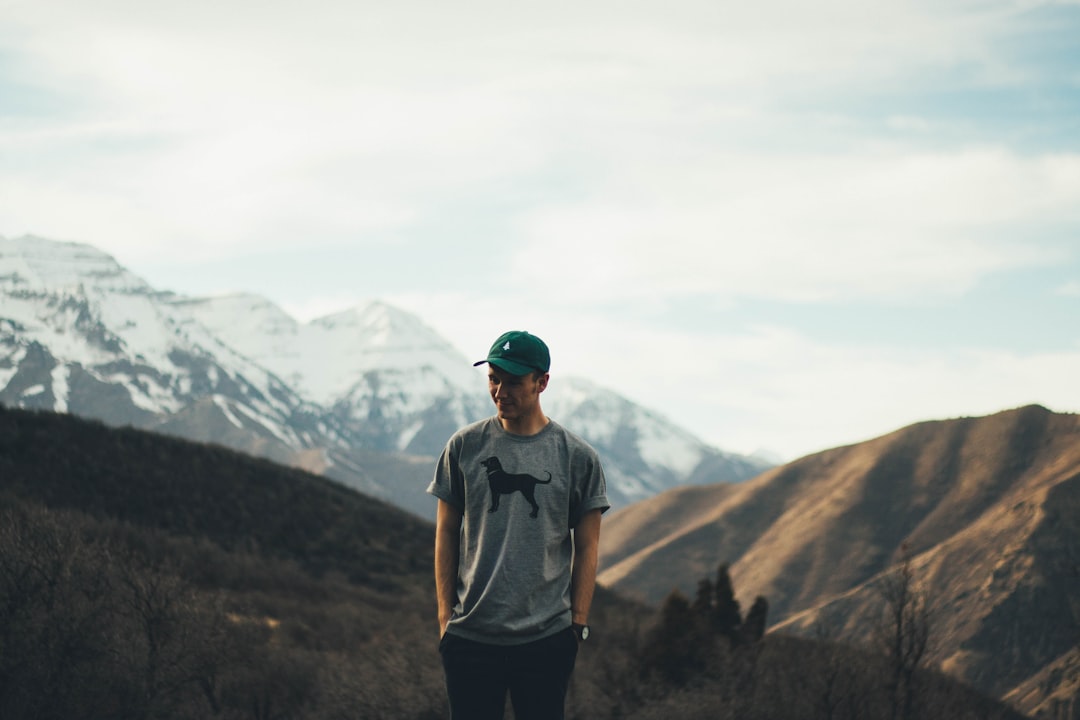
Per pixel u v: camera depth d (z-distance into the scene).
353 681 14.23
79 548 12.96
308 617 26.22
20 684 10.96
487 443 4.51
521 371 4.38
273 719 14.00
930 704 13.06
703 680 14.78
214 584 29.78
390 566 45.75
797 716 13.00
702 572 195.12
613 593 40.88
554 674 4.30
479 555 4.38
